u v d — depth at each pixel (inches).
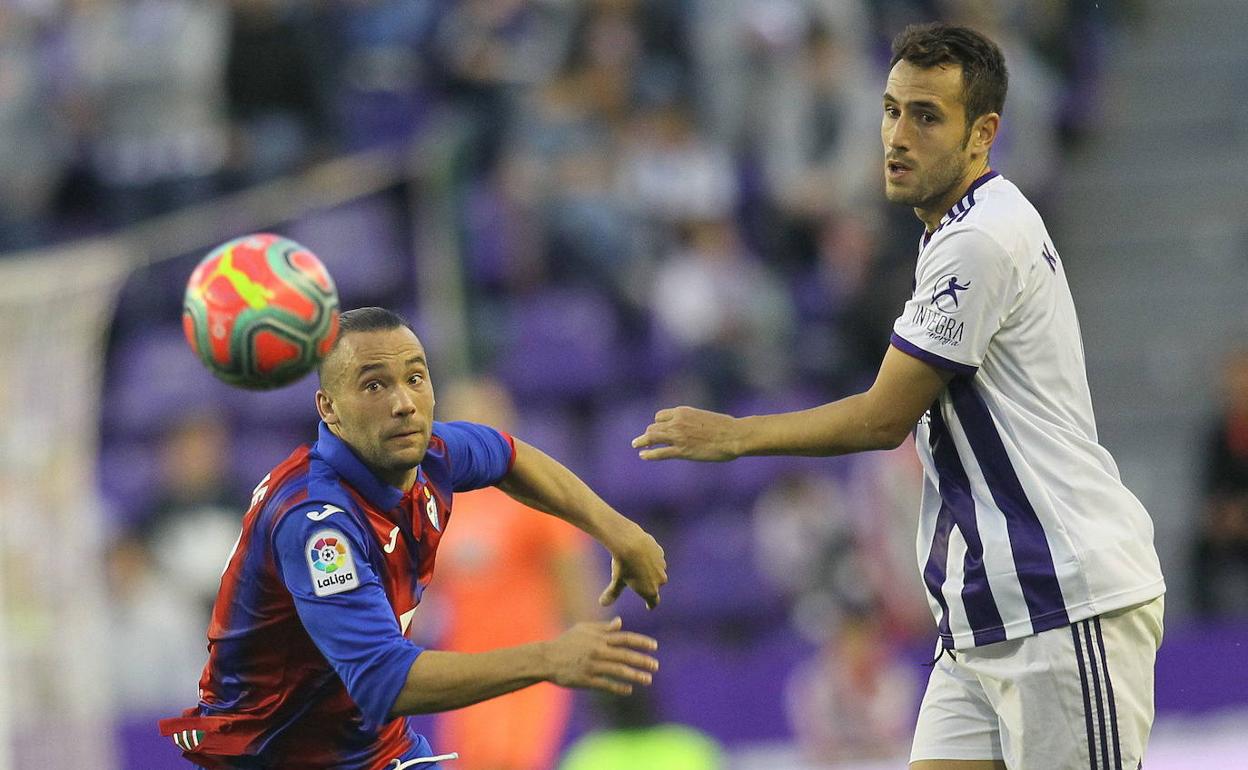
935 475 600.1
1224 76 2038.6
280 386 531.5
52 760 1028.5
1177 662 1424.7
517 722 1088.8
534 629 1080.2
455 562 1085.1
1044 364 580.4
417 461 537.6
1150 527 593.3
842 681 1338.6
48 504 1038.4
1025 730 578.6
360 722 569.9
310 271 525.0
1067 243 1934.1
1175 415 1801.2
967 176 585.0
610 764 1033.5
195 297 522.0
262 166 1692.9
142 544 1412.4
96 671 1048.2
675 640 1535.4
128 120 1715.1
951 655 609.0
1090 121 1990.7
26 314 1044.5
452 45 1758.1
